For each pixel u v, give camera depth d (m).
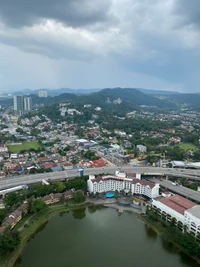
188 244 199.25
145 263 190.62
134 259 194.88
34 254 198.12
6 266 180.88
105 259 194.12
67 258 194.12
